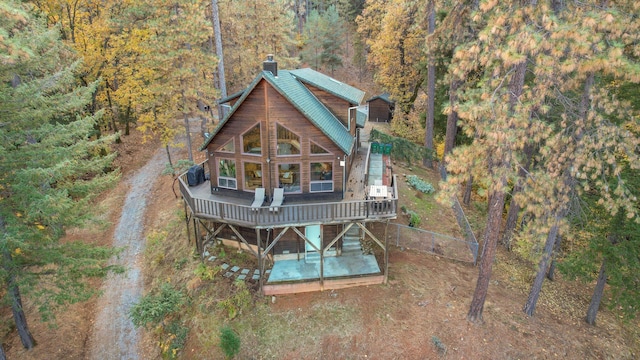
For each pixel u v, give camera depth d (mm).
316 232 18516
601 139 12898
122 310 18875
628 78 10930
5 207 13727
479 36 11547
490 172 12797
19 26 16281
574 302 19672
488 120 11961
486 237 14703
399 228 21109
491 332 15430
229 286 17250
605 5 13312
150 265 21312
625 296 16234
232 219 16844
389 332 15062
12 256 14812
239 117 17750
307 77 22422
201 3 28062
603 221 16547
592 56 11336
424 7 26484
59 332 17656
